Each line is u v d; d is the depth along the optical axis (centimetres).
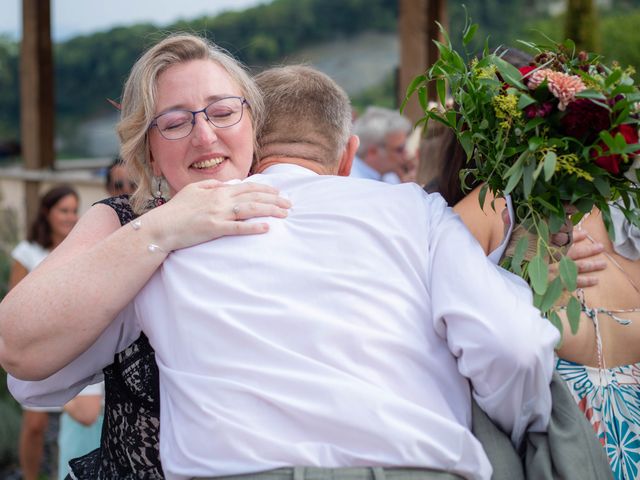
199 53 197
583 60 189
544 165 168
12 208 735
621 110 173
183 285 170
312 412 156
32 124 711
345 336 162
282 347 161
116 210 200
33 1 691
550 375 170
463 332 166
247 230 173
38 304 170
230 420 157
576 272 177
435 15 538
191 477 161
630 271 211
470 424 174
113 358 192
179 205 178
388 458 156
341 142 202
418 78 198
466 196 234
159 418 189
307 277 166
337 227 174
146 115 195
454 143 238
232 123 195
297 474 152
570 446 171
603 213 185
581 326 204
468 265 172
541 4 1365
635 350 208
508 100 175
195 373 164
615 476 200
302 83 202
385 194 182
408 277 173
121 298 172
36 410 479
